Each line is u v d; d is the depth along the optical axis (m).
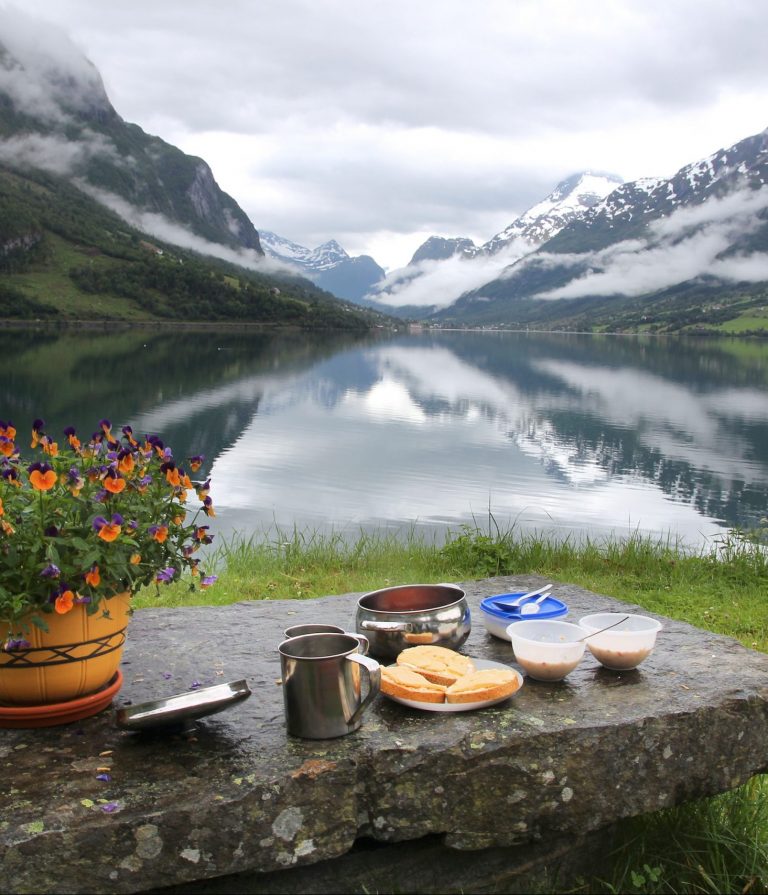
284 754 2.25
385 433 25.95
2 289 150.62
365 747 2.26
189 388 39.84
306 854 2.16
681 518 14.47
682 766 2.48
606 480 18.48
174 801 2.07
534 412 33.78
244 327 172.75
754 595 6.46
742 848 2.69
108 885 2.00
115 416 28.59
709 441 26.05
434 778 2.25
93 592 2.29
